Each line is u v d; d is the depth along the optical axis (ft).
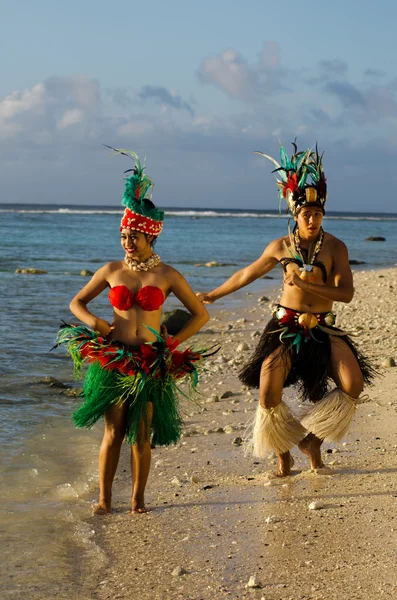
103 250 116.78
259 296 64.08
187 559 13.50
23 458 20.15
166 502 16.90
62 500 17.15
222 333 43.32
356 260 112.78
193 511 16.12
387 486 16.94
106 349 16.24
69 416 24.84
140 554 13.87
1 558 13.69
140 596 12.08
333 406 17.37
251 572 12.76
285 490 17.16
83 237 154.61
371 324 44.21
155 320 16.79
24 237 149.59
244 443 21.36
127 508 16.65
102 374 16.49
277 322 17.93
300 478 17.99
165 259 103.60
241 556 13.48
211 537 14.51
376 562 12.83
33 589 12.39
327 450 20.12
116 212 445.37
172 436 16.99
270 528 14.74
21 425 23.44
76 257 101.35
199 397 28.12
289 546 13.79
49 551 14.05
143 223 16.62
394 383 27.40
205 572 12.88
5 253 104.99
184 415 25.48
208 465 19.77
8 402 26.32
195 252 119.55
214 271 85.46
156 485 18.26
